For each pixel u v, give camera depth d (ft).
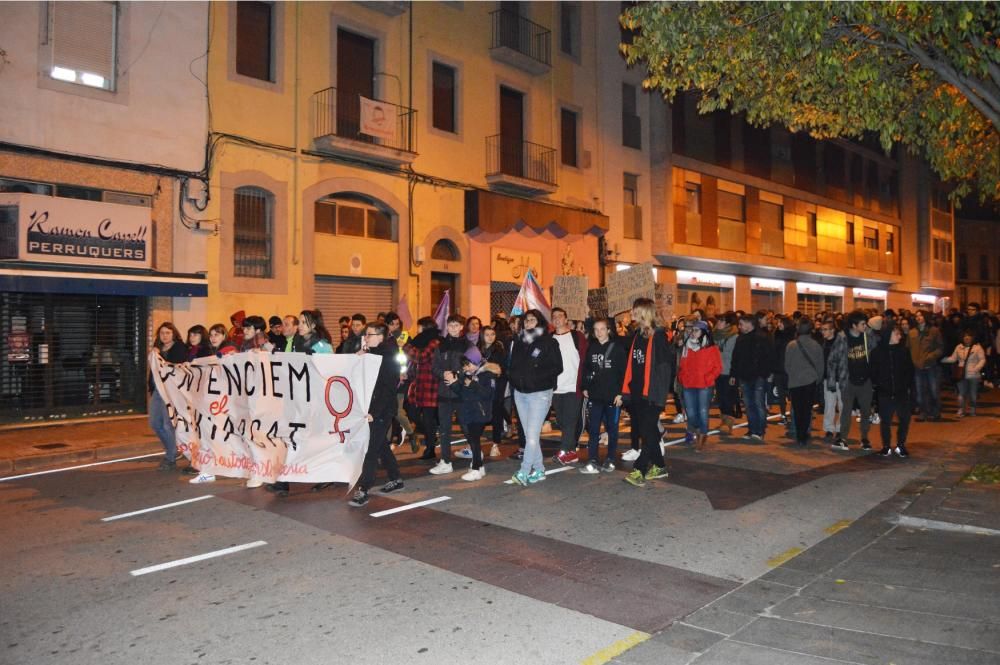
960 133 36.70
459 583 16.80
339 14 53.88
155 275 42.91
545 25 71.46
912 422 43.70
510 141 68.08
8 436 37.14
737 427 41.55
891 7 27.58
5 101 38.42
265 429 25.58
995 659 12.60
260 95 49.29
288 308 50.42
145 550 19.31
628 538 20.22
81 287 39.63
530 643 13.73
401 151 55.57
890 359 31.94
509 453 33.27
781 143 105.40
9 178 38.78
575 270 74.28
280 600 15.80
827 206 115.14
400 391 33.04
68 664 12.99
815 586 16.46
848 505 23.82
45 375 40.86
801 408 34.50
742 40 30.71
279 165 50.16
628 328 40.65
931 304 151.94
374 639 13.91
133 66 43.27
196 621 14.75
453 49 62.34
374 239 56.59
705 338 33.78
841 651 13.16
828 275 115.65
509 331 37.58
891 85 31.73
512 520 21.98
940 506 22.11
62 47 40.63
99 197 42.09
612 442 29.19
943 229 152.46
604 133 78.33
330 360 24.58
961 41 29.22
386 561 18.31
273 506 23.79
